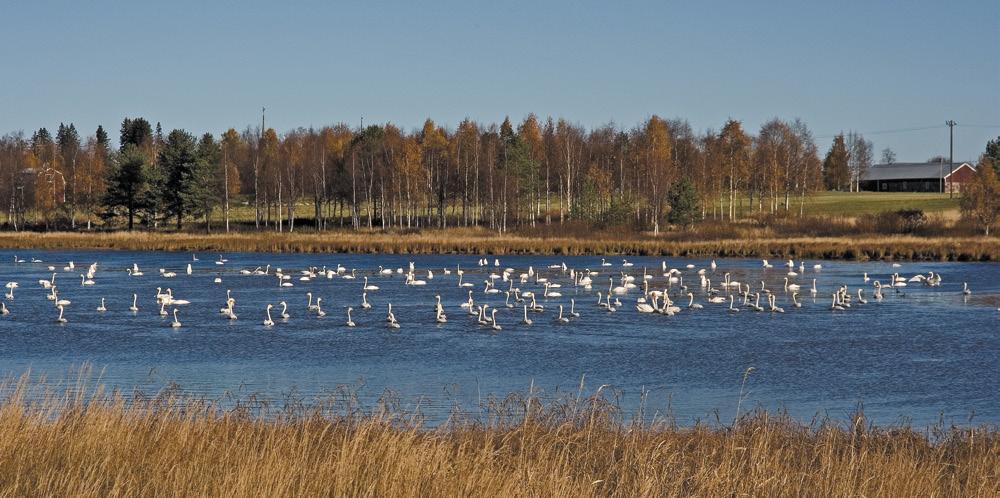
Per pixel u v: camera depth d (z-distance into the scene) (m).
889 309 56.53
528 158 138.12
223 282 73.00
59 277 77.00
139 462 16.81
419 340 44.59
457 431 22.38
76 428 18.45
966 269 81.88
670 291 66.56
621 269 84.25
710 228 116.50
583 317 52.97
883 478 17.80
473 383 34.44
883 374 36.56
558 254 100.38
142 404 22.23
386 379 35.12
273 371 36.72
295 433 19.41
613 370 37.25
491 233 119.06
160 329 47.84
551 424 22.23
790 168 152.75
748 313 54.78
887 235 109.00
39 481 15.41
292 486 15.89
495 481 16.70
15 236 114.19
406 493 15.84
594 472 18.45
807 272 80.88
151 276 78.12
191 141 134.50
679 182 120.06
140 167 135.62
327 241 106.31
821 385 34.59
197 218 146.38
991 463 19.80
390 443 17.58
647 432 22.56
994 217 111.31
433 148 145.88
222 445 17.88
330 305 58.41
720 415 29.53
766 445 19.83
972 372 36.91
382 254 102.00
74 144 199.62
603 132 164.25
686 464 19.31
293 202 140.62
